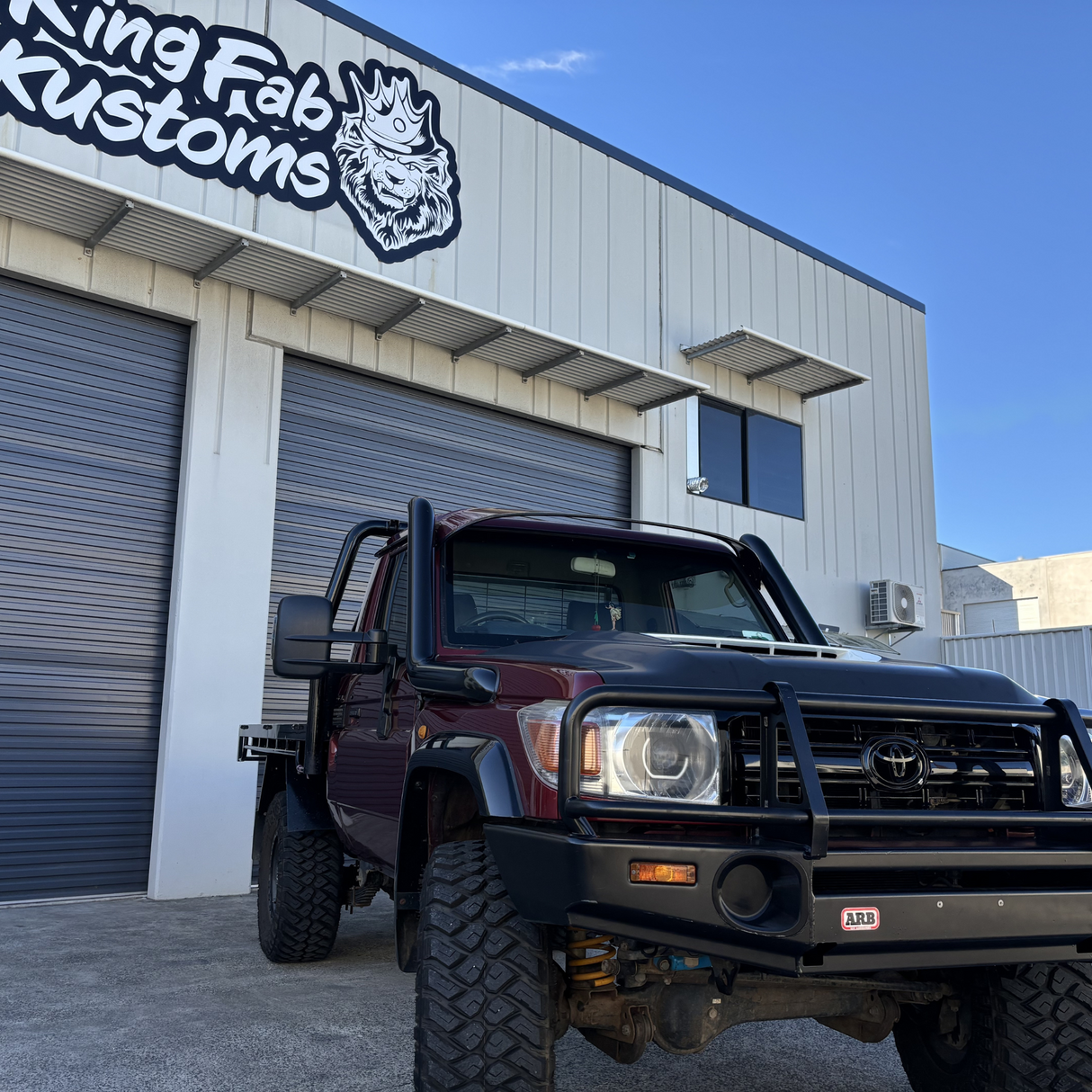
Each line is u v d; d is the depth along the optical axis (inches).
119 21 303.1
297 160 337.1
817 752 93.8
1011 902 90.4
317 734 179.0
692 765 89.8
